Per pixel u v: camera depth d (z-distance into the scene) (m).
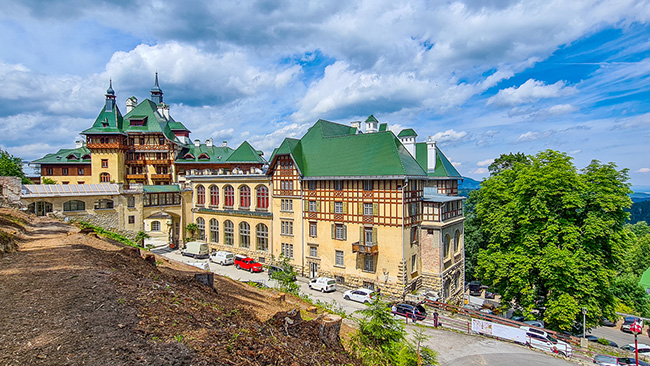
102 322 7.61
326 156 37.34
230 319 9.63
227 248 45.69
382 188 31.81
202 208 48.34
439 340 23.03
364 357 12.08
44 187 36.00
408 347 14.75
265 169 61.38
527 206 27.59
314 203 37.09
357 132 45.97
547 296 27.50
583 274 24.12
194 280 13.54
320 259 36.31
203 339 7.57
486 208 34.78
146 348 6.71
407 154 35.59
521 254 27.09
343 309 28.41
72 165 64.94
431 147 44.47
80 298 8.86
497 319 25.77
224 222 46.12
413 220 32.62
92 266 12.12
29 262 12.84
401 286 30.72
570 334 25.55
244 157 59.28
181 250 47.53
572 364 20.00
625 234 24.64
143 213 44.09
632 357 21.92
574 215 26.17
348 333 15.59
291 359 8.36
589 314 23.67
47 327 7.27
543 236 26.53
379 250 32.03
